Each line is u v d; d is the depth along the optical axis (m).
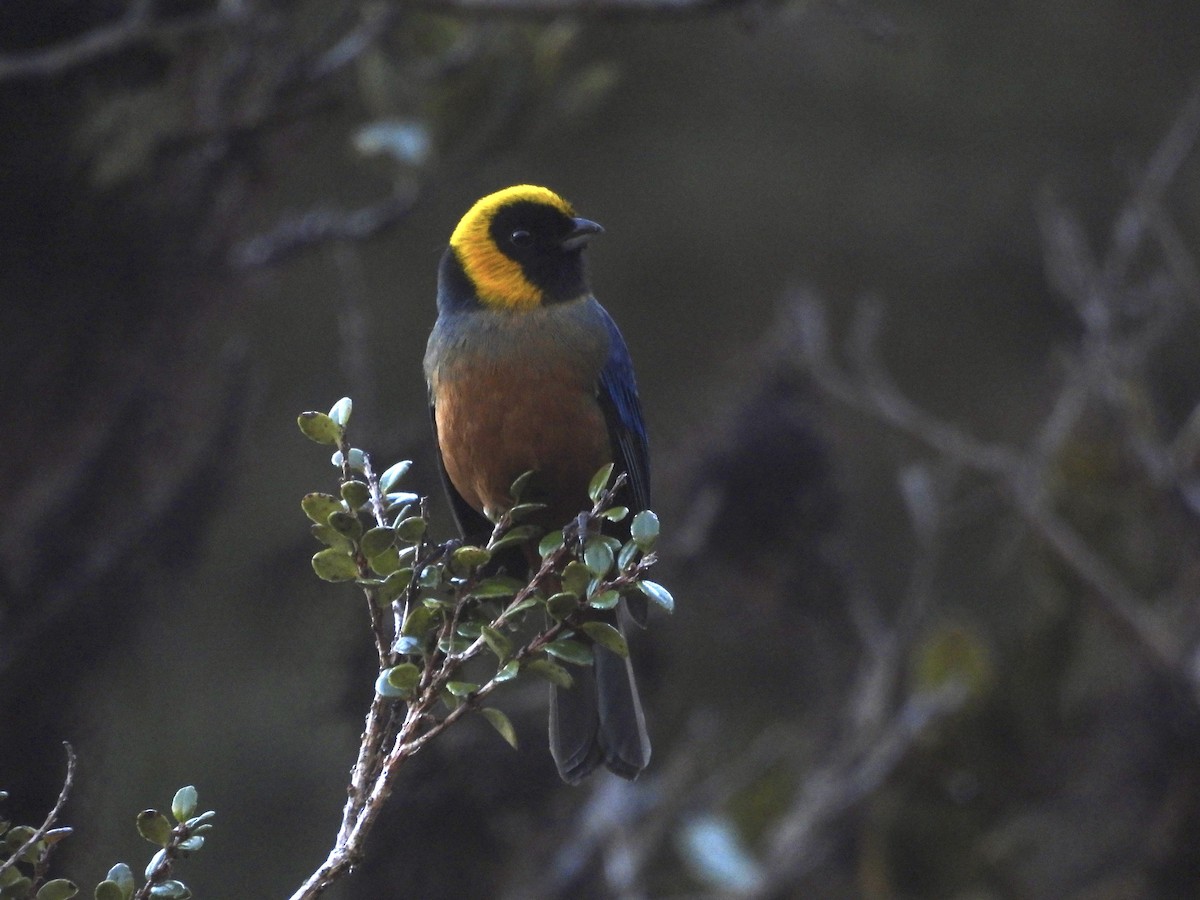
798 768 13.25
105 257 10.69
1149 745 12.13
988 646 12.70
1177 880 12.02
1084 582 12.12
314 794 16.75
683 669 13.72
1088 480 13.09
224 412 10.87
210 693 15.37
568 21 10.67
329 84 11.60
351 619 11.21
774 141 27.52
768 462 12.49
